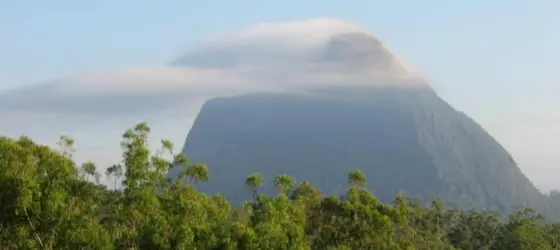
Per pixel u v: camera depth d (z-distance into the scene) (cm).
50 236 3316
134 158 3994
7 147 3322
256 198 4606
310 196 5059
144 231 3494
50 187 3369
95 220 3500
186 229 3466
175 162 4434
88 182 3709
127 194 3928
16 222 3291
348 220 4866
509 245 9688
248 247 3647
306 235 4706
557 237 10319
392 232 5088
